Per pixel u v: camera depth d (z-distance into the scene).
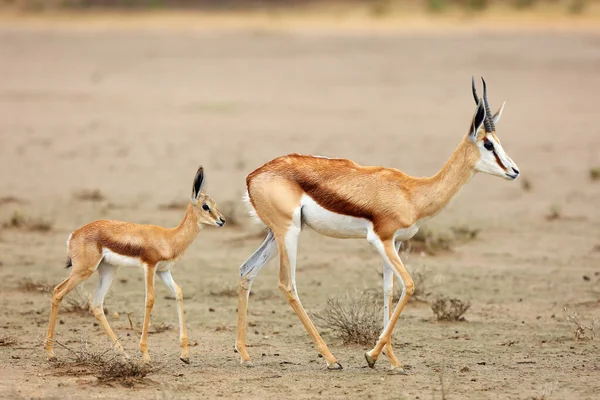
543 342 23.34
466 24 138.62
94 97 82.62
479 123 20.31
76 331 24.12
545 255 34.12
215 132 65.38
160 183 48.12
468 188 47.75
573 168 52.00
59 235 37.03
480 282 30.28
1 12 160.50
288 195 20.45
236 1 173.88
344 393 18.55
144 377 19.50
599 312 26.52
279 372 20.30
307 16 154.38
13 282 29.72
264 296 28.73
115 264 20.81
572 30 127.94
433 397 18.27
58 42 124.62
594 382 19.56
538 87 84.94
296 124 68.75
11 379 19.28
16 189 46.22
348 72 98.38
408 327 24.97
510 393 18.64
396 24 141.25
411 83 90.06
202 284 30.06
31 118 71.12
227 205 41.72
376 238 20.16
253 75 97.12
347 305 25.81
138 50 117.25
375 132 64.81
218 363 21.14
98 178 49.38
